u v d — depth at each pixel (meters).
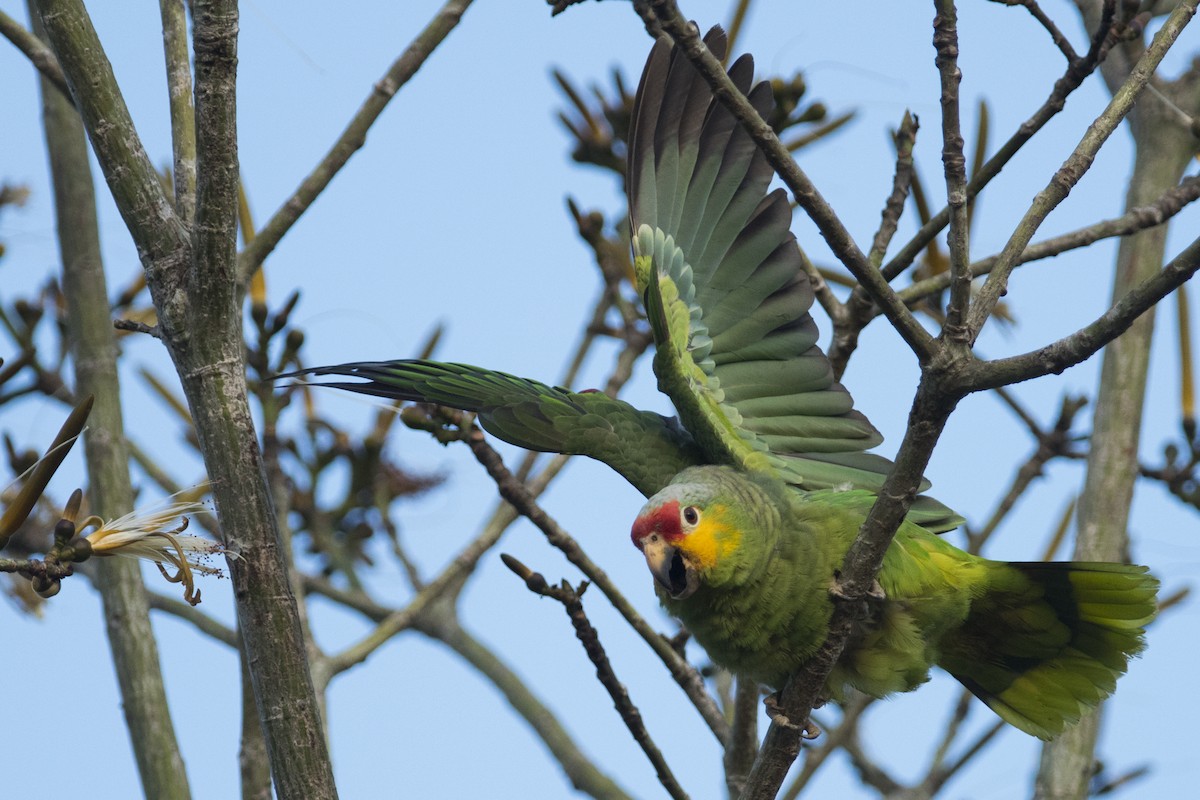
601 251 10.30
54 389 9.92
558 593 7.73
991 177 7.70
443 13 8.19
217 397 5.94
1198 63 9.72
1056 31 7.40
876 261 8.60
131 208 6.05
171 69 7.02
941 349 5.62
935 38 5.68
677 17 5.27
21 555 9.74
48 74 8.26
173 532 5.62
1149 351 9.26
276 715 5.84
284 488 8.64
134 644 8.09
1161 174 9.52
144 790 7.81
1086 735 8.80
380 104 7.95
